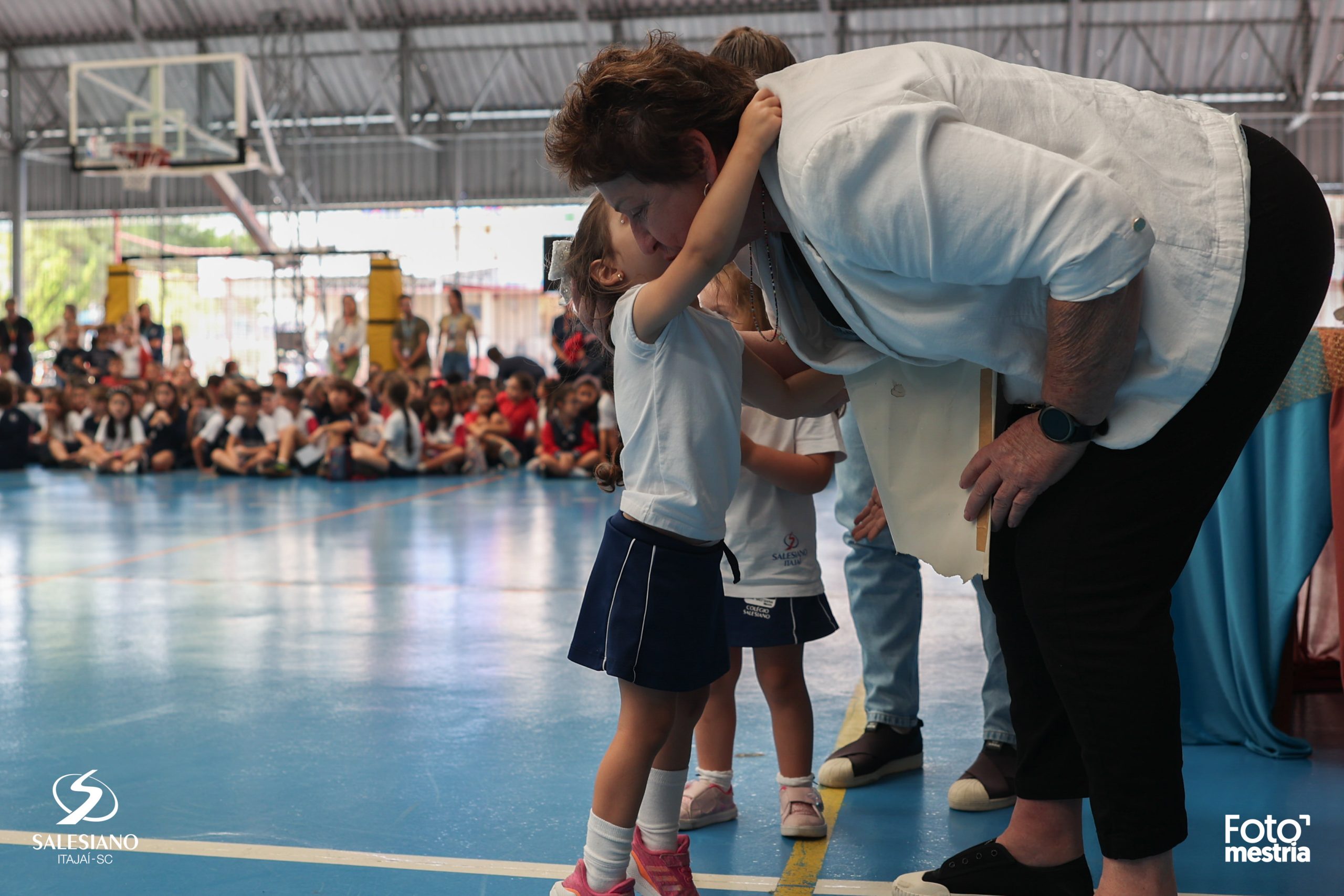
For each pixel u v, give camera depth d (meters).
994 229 1.13
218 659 3.07
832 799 2.03
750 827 1.89
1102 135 1.22
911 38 15.09
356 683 2.80
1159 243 1.21
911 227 1.15
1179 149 1.24
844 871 1.70
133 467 9.80
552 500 7.36
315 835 1.82
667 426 1.47
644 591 1.48
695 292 1.33
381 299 12.97
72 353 12.95
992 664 2.03
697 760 2.21
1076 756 1.53
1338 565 2.14
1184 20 14.66
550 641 3.28
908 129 1.13
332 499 7.51
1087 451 1.31
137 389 10.55
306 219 17.88
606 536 1.54
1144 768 1.29
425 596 4.02
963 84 1.22
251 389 9.67
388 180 17.62
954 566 1.44
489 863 1.71
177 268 15.80
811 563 1.95
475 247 17.61
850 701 2.62
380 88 15.92
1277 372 1.29
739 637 1.89
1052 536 1.33
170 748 2.28
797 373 1.71
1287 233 1.25
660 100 1.27
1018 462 1.31
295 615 3.69
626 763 1.48
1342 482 2.13
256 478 9.20
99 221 19.98
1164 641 1.30
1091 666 1.31
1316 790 2.00
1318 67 14.34
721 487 1.51
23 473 9.95
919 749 2.20
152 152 13.87
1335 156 15.52
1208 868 1.68
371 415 9.40
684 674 1.49
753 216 1.36
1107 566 1.31
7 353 12.98
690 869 1.67
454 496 7.68
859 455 2.11
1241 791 2.00
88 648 3.21
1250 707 2.21
